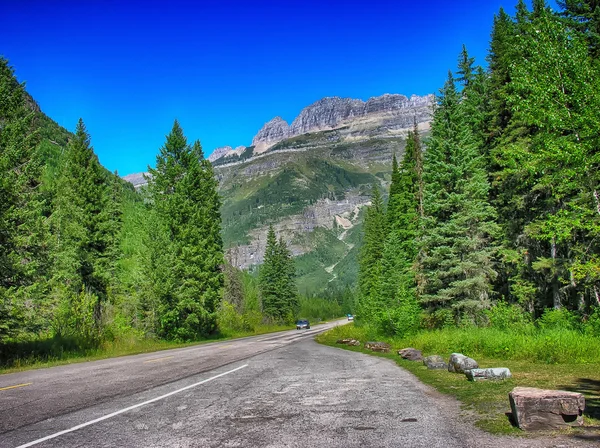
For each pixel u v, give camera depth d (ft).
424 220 80.43
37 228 60.08
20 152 65.26
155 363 48.03
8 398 25.73
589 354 38.52
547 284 77.97
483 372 30.04
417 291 85.46
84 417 20.42
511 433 16.53
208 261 121.80
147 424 18.98
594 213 47.73
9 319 55.52
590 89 41.06
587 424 17.22
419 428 17.63
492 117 87.66
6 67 73.41
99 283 110.42
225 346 82.99
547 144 44.55
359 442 15.69
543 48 44.62
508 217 84.53
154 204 126.41
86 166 122.62
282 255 272.51
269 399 24.88
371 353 63.00
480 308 73.82
